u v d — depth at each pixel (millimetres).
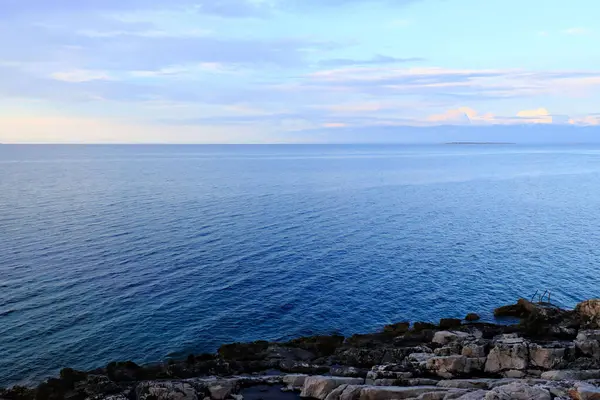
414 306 51594
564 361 32344
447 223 93688
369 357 36531
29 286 53500
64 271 58688
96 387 31625
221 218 91938
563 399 24906
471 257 69500
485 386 29078
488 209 111750
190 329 44625
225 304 50375
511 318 47938
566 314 44531
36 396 31766
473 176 197375
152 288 53969
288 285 56344
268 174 196875
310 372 34875
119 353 40094
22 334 42688
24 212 95875
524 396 24891
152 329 44375
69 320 45562
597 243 78812
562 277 61094
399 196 131250
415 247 74438
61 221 86875
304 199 120750
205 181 164000
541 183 171250
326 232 82625
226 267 61906
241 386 32156
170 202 112000
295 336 44156
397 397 27953
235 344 40062
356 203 116250
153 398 29812
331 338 41469
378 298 53406
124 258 64375
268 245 72875
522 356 32594
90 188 139875
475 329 42031
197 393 30203
